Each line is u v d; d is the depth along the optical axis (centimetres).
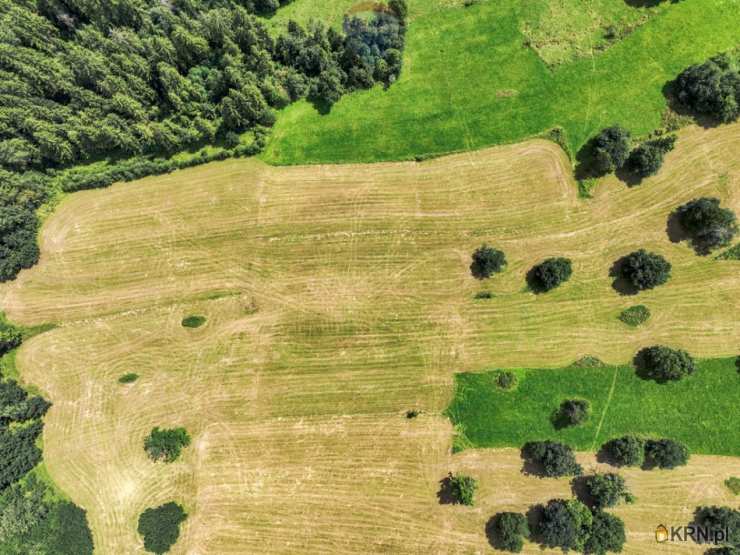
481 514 5206
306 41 6006
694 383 5206
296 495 5444
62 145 5909
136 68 5888
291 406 5612
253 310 5831
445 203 5791
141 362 5834
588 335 5400
